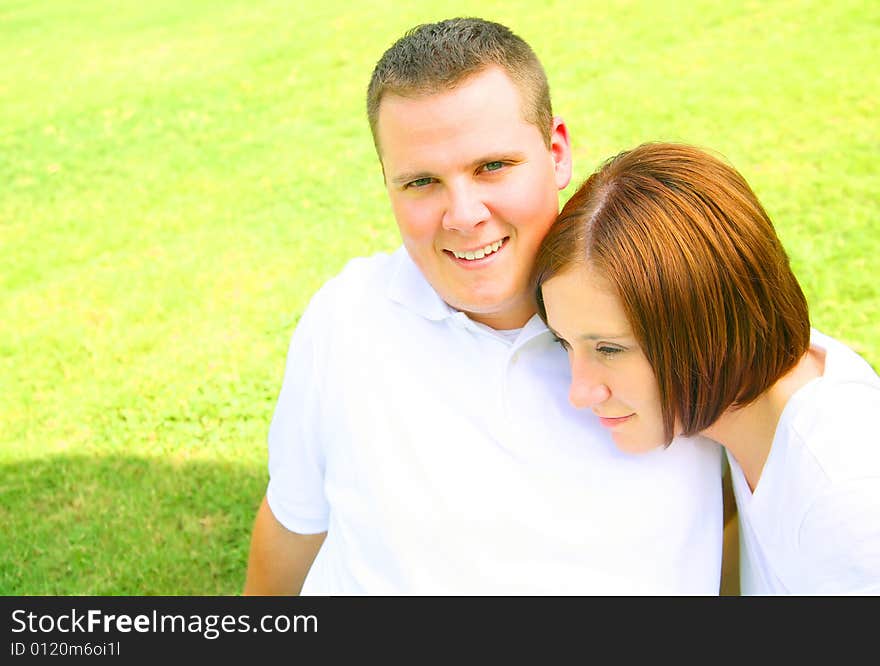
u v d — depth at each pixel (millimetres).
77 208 7305
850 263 5289
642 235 1539
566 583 1836
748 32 9195
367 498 1905
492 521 1829
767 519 1701
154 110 9273
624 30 9695
